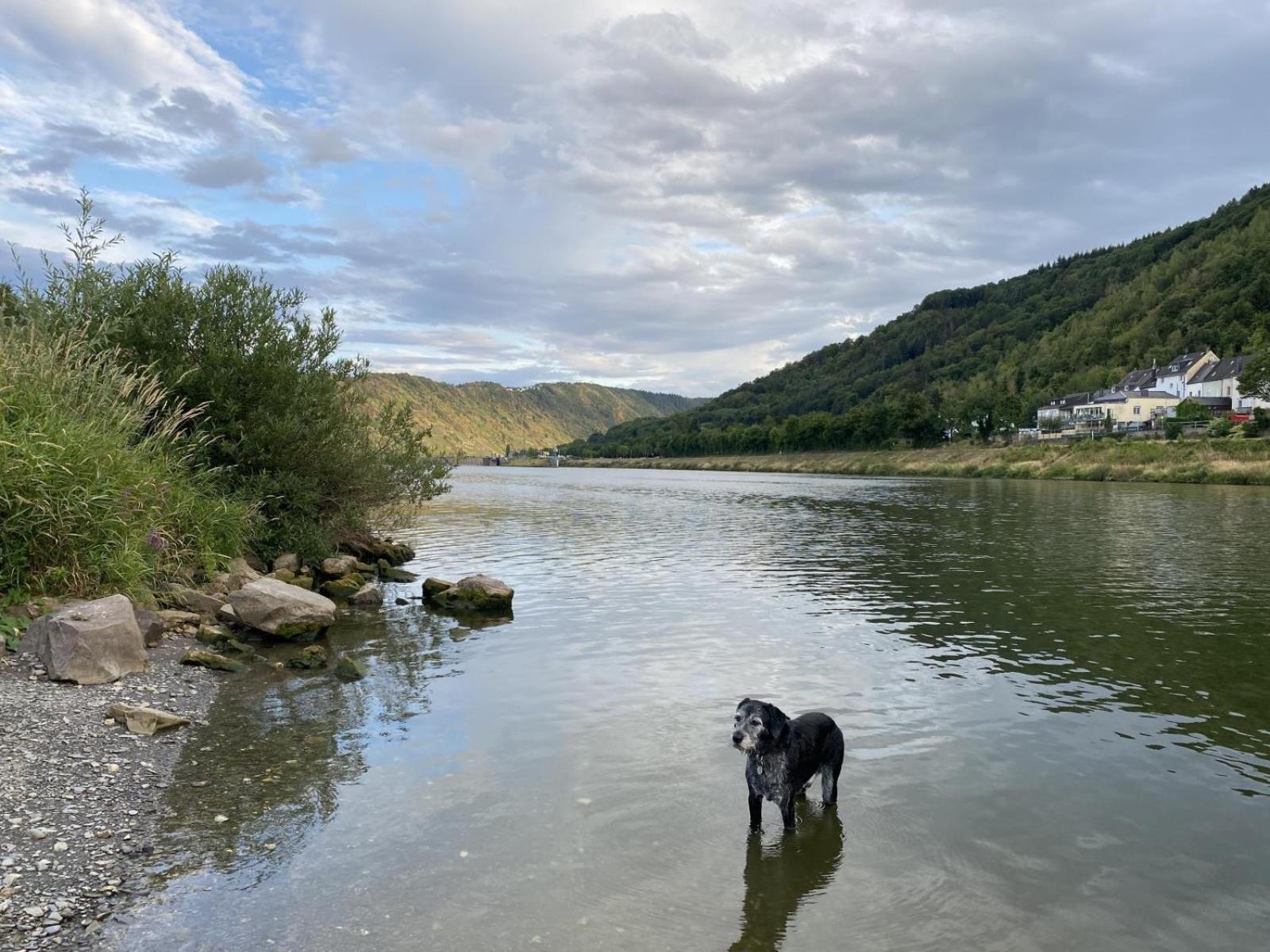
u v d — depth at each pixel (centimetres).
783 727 709
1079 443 9900
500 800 783
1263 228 18612
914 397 13212
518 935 560
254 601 1449
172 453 1755
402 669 1269
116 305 1922
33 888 588
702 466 16238
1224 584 2062
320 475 2219
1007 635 1508
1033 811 775
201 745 913
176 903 585
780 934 572
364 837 700
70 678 1028
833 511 4691
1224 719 1043
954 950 556
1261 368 9669
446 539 3256
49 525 1231
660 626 1591
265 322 2109
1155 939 572
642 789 812
